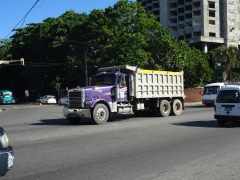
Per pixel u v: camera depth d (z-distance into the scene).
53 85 53.84
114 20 39.34
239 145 9.57
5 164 5.35
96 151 8.89
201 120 16.98
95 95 15.95
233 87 14.07
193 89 40.94
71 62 46.59
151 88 18.62
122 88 17.06
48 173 6.73
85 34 42.75
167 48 39.09
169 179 6.14
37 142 10.51
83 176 6.46
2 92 56.44
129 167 7.11
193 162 7.49
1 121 19.52
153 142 10.21
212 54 53.41
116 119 18.30
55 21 45.06
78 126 15.05
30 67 52.59
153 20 41.12
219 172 6.62
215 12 82.31
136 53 36.88
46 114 24.81
